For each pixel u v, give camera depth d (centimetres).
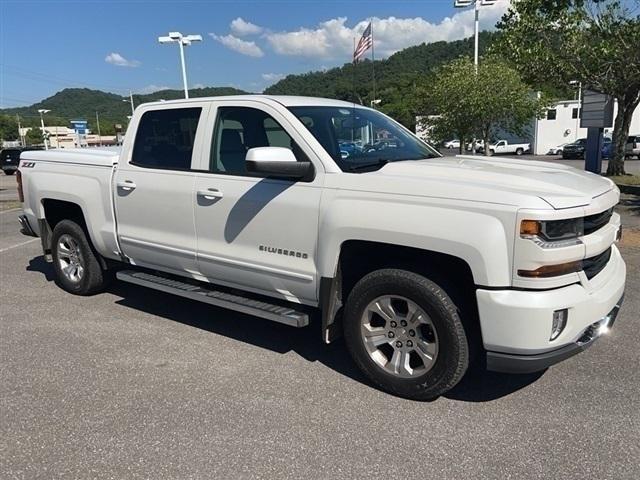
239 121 406
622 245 730
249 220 391
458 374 322
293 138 373
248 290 414
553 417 322
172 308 527
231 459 286
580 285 304
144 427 317
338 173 351
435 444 297
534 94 2092
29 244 860
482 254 294
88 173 512
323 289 358
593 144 1545
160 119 455
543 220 282
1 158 3291
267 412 332
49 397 353
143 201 461
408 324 338
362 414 329
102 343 442
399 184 325
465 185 308
